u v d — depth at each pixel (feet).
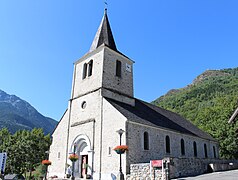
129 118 63.62
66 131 79.46
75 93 83.05
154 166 52.01
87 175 64.59
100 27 90.74
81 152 72.74
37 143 144.87
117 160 60.44
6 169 116.47
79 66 86.63
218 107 164.25
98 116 70.13
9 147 122.62
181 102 284.20
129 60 87.66
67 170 72.64
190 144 89.61
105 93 73.61
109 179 60.44
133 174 55.42
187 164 63.87
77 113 78.33
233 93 245.86
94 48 85.61
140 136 65.31
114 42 88.63
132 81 86.12
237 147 121.70
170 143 76.89
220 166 80.38
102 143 65.92
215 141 112.27
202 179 50.26
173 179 52.37
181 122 105.81
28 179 113.39
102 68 76.18
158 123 76.69
